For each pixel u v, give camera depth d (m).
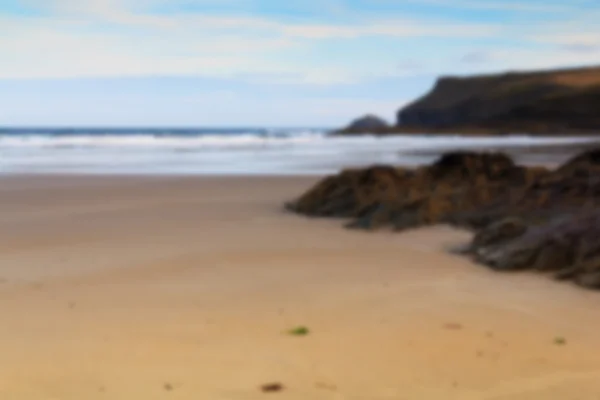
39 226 12.34
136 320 6.50
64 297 7.34
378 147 55.78
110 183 21.27
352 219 13.25
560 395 4.84
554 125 116.81
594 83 120.50
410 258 9.55
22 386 4.90
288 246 10.41
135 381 5.00
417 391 4.87
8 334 6.05
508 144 63.28
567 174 13.55
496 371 5.27
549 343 5.92
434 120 136.38
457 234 11.52
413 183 14.55
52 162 33.81
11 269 8.73
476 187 13.75
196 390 4.84
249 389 4.88
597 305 7.12
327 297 7.38
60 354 5.54
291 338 5.99
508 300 7.29
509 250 8.95
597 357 5.59
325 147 55.53
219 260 9.33
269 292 7.59
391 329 6.25
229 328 6.27
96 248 10.19
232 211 14.55
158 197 17.25
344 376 5.13
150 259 9.37
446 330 6.23
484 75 134.25
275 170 28.38
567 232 8.78
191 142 63.19
